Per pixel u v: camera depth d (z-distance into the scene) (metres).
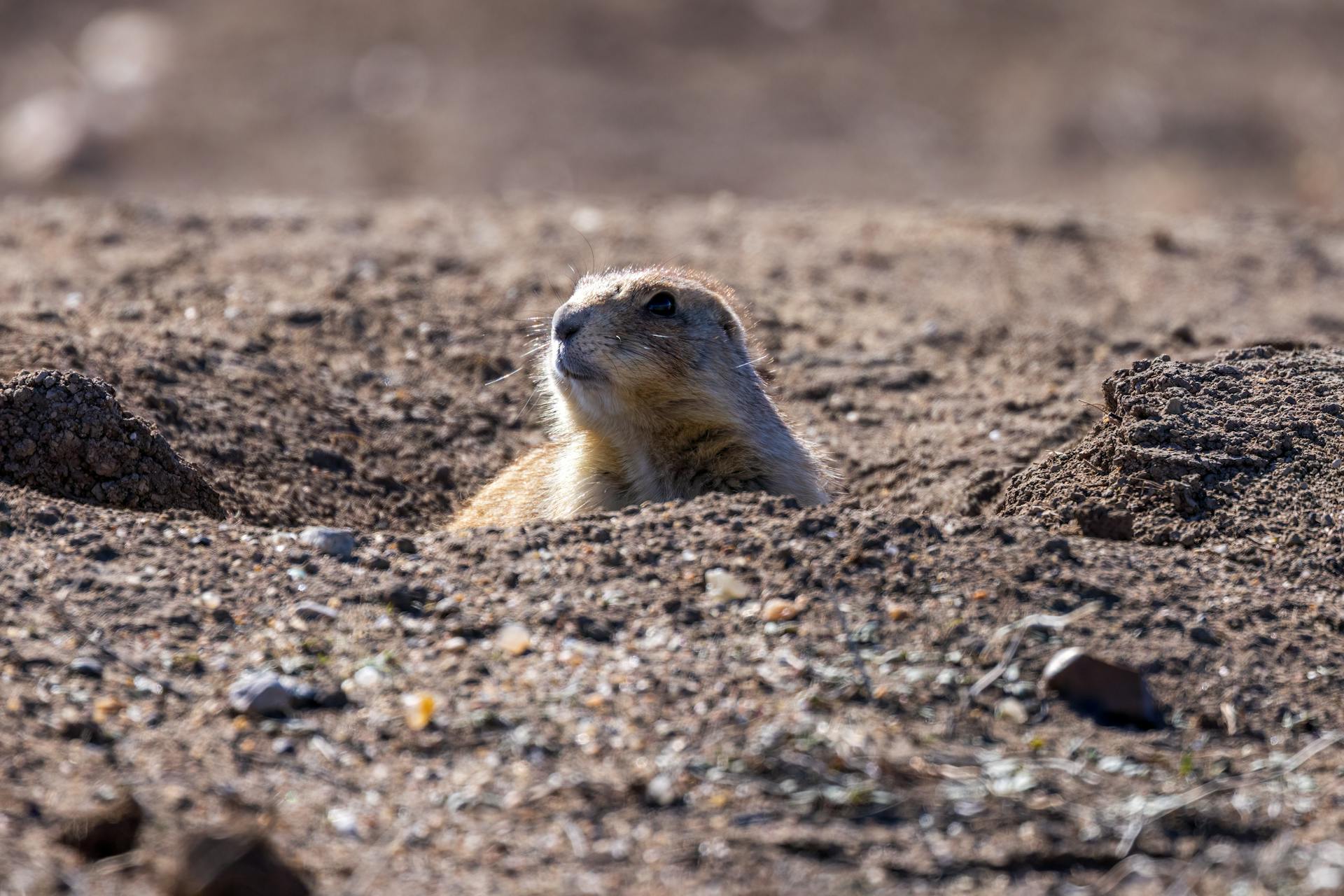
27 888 11.02
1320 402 21.61
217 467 25.28
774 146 114.94
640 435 23.45
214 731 13.50
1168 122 120.25
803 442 25.27
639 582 16.50
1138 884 11.69
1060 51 135.62
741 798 12.67
